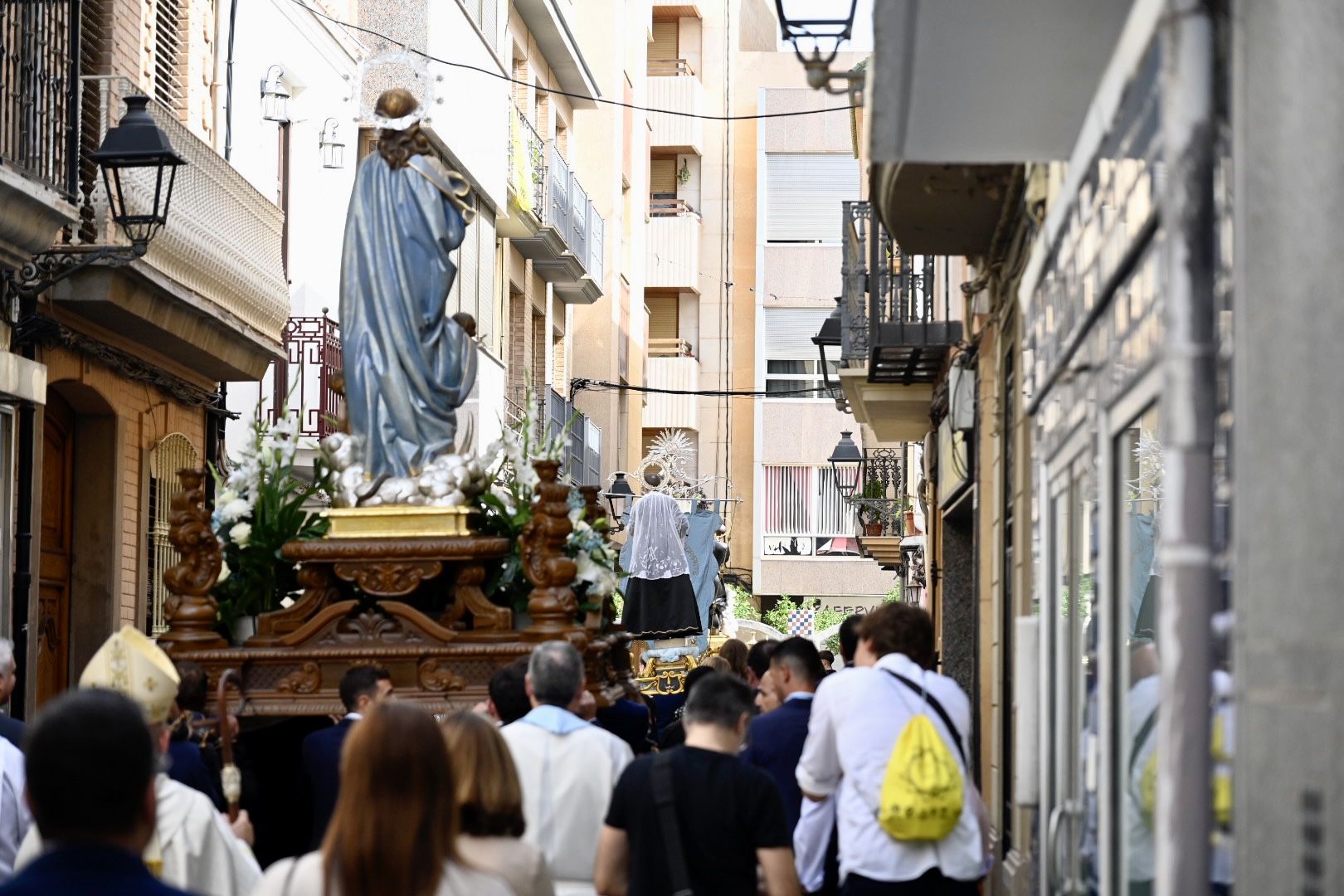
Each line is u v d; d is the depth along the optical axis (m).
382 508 8.56
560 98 30.66
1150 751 5.09
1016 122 5.22
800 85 43.22
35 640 12.62
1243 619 2.98
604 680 9.53
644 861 5.49
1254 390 2.99
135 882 3.27
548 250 28.00
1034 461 6.81
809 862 7.09
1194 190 3.20
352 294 8.96
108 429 14.74
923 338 13.15
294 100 19.59
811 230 42.50
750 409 42.81
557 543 8.55
